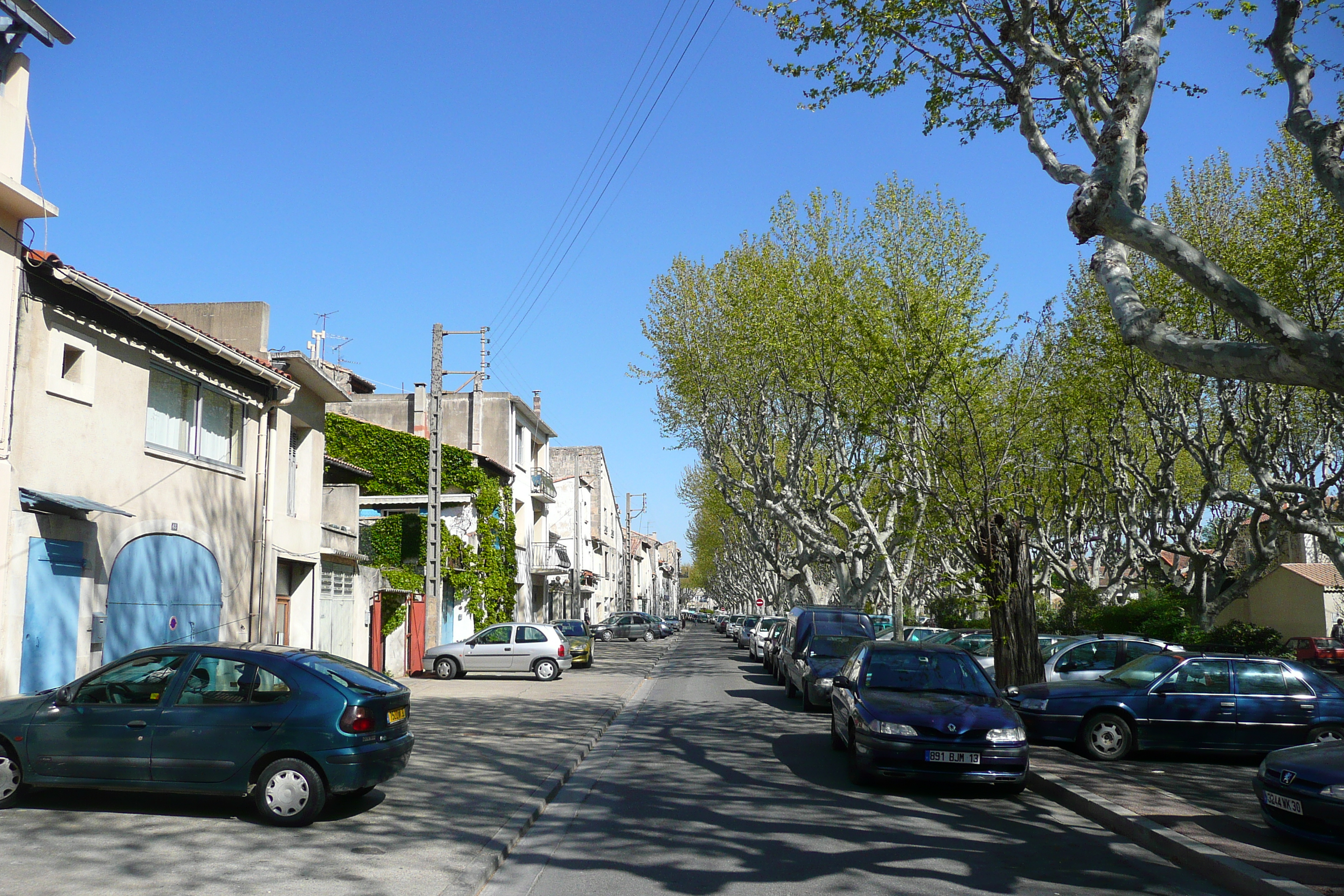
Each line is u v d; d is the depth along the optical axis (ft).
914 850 25.53
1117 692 42.37
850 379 75.20
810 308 77.82
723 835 27.17
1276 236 60.59
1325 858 23.61
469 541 112.57
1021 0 30.12
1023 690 44.80
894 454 63.16
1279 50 26.27
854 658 42.55
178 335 47.34
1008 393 67.41
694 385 101.96
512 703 64.54
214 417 53.47
